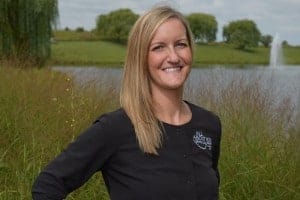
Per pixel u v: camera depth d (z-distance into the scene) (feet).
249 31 123.85
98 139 6.72
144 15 7.06
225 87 19.61
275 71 23.86
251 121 18.24
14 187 15.42
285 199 15.97
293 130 18.02
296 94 19.51
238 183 16.26
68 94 22.48
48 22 61.41
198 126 7.21
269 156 17.07
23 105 20.13
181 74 7.06
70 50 85.25
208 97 19.53
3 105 20.08
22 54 34.40
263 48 132.16
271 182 16.03
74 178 6.75
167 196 6.66
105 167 6.89
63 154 6.82
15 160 16.83
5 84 22.53
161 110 7.02
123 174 6.76
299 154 17.19
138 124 6.73
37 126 18.80
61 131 18.39
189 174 6.81
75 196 15.37
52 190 6.66
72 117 19.65
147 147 6.69
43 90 22.80
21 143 18.11
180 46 7.10
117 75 24.48
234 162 16.70
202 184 6.88
